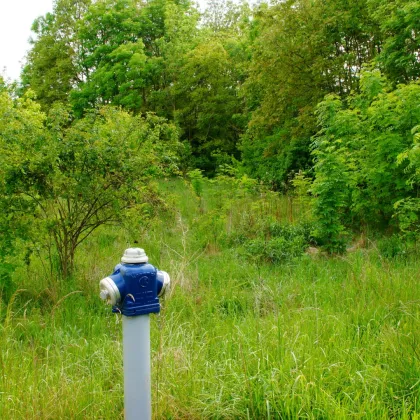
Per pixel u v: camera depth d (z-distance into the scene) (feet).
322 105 33.76
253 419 10.14
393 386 10.83
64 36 100.63
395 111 29.04
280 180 55.11
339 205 26.63
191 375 11.27
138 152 23.16
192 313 17.16
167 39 91.30
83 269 22.68
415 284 17.69
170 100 85.30
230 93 80.74
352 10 46.57
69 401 10.25
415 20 35.12
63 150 20.65
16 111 21.58
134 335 8.41
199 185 44.27
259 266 24.71
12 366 11.97
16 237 20.08
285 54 49.52
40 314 17.83
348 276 20.42
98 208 22.03
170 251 26.96
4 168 19.74
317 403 10.02
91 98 86.79
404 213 26.48
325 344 12.94
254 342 13.10
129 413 8.52
